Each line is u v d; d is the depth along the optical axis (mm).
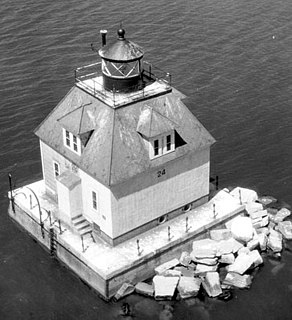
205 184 63094
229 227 62531
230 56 90750
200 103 81812
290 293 57688
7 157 73562
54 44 92625
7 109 80125
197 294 57125
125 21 98250
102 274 56250
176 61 89438
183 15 100188
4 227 65125
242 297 57250
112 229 58062
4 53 90688
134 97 58594
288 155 73875
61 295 57875
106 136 57312
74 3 103000
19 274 60031
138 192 58344
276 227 64125
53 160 62312
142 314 55906
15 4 102375
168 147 58625
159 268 58906
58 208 62875
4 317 56125
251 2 104250
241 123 78750
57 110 61750
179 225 61375
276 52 91688
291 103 81750
